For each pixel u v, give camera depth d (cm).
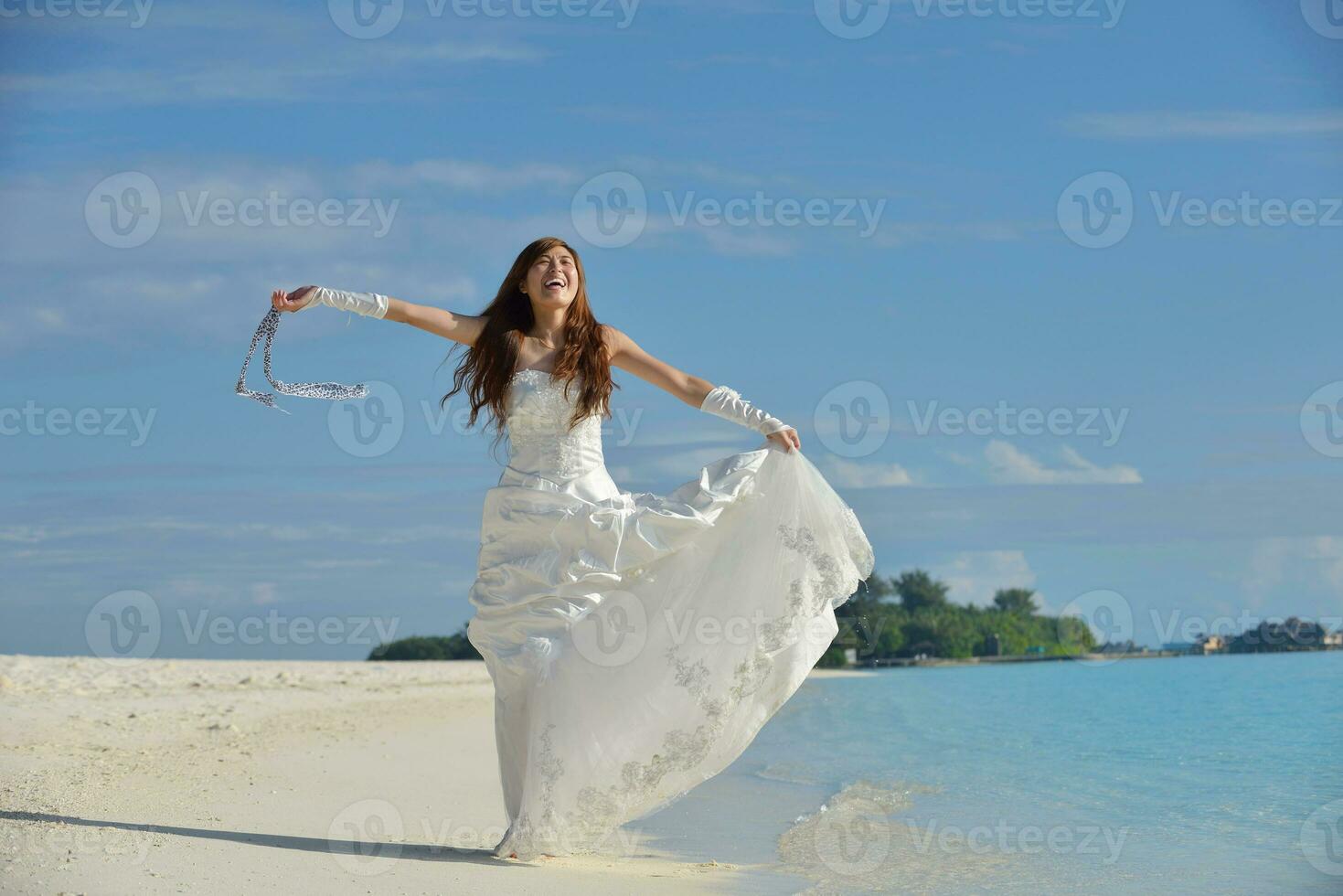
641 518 548
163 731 1003
